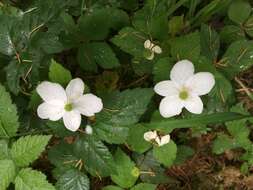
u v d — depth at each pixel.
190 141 0.21
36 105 0.17
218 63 0.19
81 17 0.18
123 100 0.16
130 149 0.19
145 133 0.18
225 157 0.21
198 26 0.20
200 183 0.21
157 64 0.18
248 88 0.21
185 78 0.17
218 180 0.21
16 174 0.16
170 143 0.18
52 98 0.16
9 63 0.17
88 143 0.17
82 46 0.18
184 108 0.19
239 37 0.19
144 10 0.19
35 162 0.20
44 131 0.18
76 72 0.20
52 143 0.20
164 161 0.18
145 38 0.18
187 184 0.21
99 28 0.18
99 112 0.17
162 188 0.20
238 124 0.19
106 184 0.20
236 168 0.21
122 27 0.19
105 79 0.20
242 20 0.19
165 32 0.19
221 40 0.20
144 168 0.19
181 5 0.20
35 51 0.17
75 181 0.17
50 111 0.16
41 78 0.18
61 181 0.17
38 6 0.18
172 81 0.17
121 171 0.18
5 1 0.19
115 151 0.19
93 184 0.20
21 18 0.18
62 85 0.16
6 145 0.16
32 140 0.16
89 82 0.20
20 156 0.16
